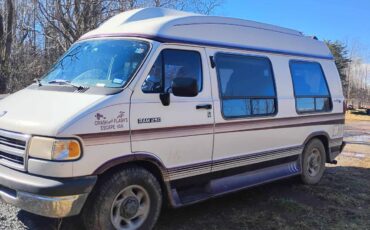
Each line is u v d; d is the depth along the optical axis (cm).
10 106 504
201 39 581
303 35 802
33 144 437
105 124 456
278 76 708
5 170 460
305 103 764
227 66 612
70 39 1662
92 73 523
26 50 1986
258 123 654
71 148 431
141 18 586
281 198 689
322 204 682
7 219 530
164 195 532
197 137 555
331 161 848
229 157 607
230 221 577
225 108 597
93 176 448
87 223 461
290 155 734
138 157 486
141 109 489
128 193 483
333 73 860
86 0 1622
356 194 747
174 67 538
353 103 5847
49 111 459
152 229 530
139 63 507
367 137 1641
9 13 1983
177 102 529
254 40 674
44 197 426
